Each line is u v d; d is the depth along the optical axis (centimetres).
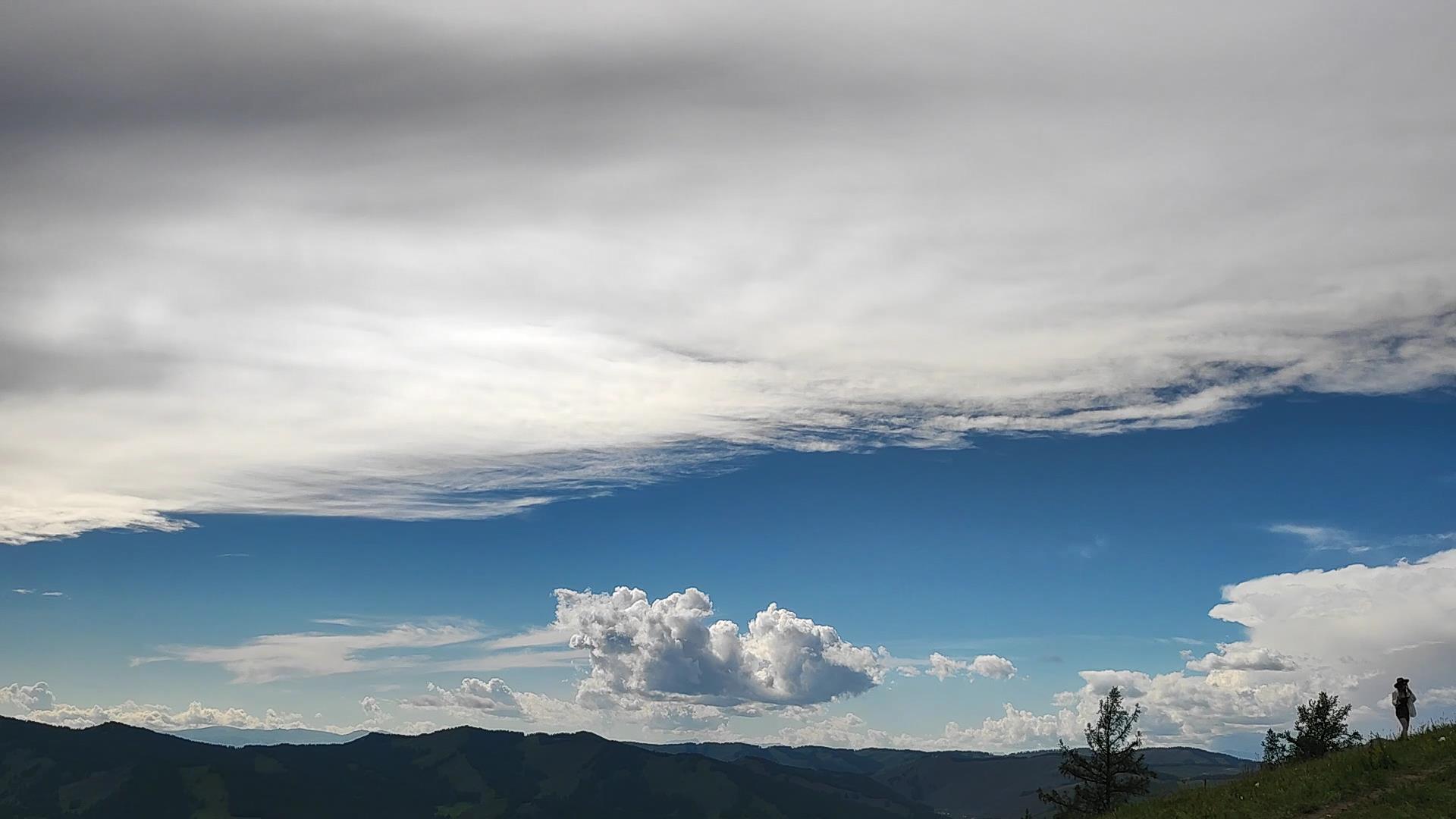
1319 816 3212
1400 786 3200
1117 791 7056
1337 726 6000
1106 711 7294
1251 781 3903
